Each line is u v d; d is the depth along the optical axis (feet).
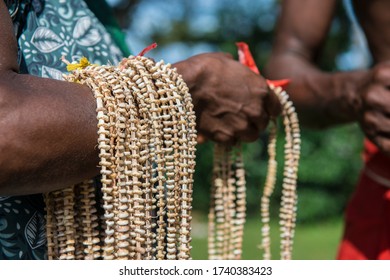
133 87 3.34
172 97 3.42
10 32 3.17
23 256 3.43
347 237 6.72
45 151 2.97
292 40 7.05
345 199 24.00
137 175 3.28
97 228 3.59
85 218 3.46
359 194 6.66
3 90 2.93
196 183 23.80
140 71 3.38
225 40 28.76
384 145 5.38
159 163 3.37
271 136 4.57
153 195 3.66
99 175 3.60
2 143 2.88
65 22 3.84
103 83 3.23
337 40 26.63
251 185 23.24
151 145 3.37
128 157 3.28
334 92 6.01
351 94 5.78
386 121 5.31
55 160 3.02
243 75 4.04
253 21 28.19
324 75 6.31
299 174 23.38
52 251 3.43
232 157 4.47
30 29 3.62
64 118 3.03
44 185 3.06
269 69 7.08
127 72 3.37
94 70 3.35
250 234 19.60
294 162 4.45
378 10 6.19
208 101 3.99
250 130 4.24
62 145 3.02
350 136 23.57
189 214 3.52
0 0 3.20
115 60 4.05
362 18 6.47
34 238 3.47
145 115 3.34
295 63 6.81
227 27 28.71
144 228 3.37
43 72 3.61
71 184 3.20
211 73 3.92
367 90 5.38
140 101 3.33
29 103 2.97
